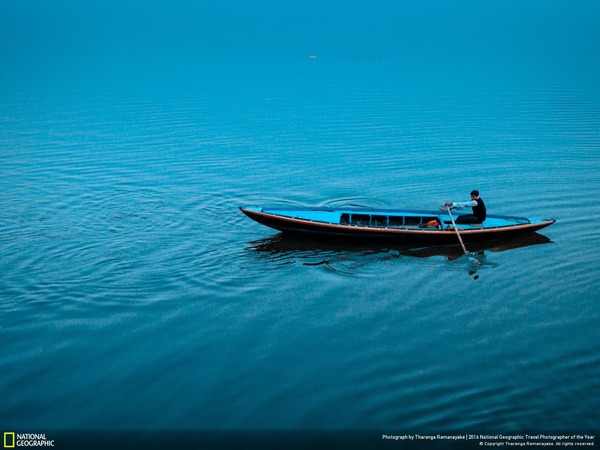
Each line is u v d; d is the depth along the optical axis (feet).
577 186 83.71
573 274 60.90
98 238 69.82
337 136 108.58
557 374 45.68
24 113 127.44
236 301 57.57
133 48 225.35
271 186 85.66
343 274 62.13
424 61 184.85
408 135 108.06
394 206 78.79
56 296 58.34
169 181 87.56
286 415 42.73
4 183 86.38
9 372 47.98
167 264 64.13
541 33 246.47
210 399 44.62
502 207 77.71
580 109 122.83
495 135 107.04
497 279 60.54
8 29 282.97
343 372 47.11
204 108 129.70
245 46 225.56
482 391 44.11
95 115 125.08
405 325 53.21
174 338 52.13
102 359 49.47
